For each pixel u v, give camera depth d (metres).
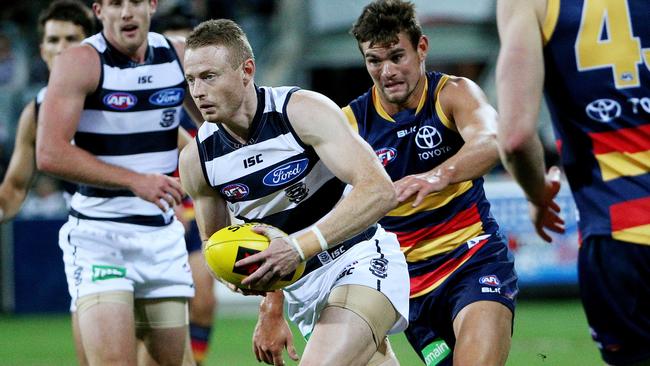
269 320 17.80
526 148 12.46
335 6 69.00
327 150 15.49
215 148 16.23
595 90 13.02
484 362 17.25
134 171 20.91
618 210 13.03
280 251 15.02
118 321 20.62
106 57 21.17
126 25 20.81
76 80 20.77
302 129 15.72
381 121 19.67
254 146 15.97
